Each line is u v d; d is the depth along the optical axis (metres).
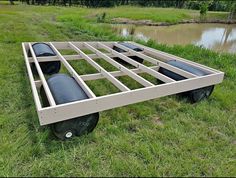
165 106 2.71
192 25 19.42
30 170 1.63
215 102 2.87
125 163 1.74
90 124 2.04
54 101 1.93
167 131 2.18
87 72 3.71
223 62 4.76
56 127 1.88
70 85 2.17
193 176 1.69
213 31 16.09
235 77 3.92
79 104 1.85
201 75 2.80
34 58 3.03
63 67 3.92
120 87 2.37
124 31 11.88
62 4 26.88
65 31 7.49
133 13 20.50
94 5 28.58
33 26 7.94
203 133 2.20
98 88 3.09
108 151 1.87
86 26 8.40
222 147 2.02
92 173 1.65
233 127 2.33
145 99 2.28
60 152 1.82
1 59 3.87
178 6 35.97
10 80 3.09
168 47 6.05
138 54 3.84
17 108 2.41
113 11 21.69
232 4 23.41
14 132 2.01
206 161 1.82
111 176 1.64
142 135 2.09
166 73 3.20
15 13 12.12
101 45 4.42
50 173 1.62
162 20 18.56
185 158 1.84
